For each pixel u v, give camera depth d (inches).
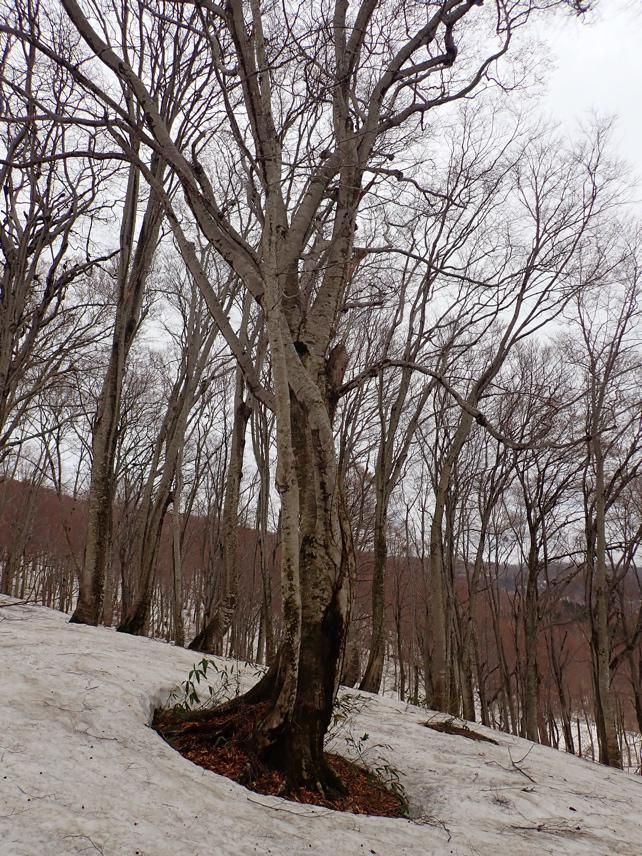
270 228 216.7
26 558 1104.8
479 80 279.4
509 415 674.8
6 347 409.1
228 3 231.8
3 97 343.3
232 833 143.3
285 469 194.9
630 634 761.0
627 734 1406.3
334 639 209.9
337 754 237.9
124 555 906.7
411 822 183.5
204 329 630.5
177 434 547.2
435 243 556.4
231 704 216.2
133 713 196.2
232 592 508.4
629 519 836.6
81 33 231.9
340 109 275.3
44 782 141.9
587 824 212.8
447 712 511.8
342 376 252.7
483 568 960.9
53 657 230.2
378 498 565.0
